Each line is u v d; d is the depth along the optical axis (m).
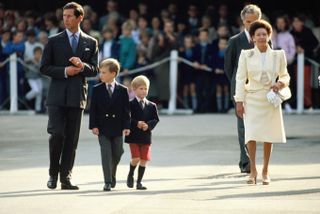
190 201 32.78
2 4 77.81
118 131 36.31
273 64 37.19
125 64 69.44
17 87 72.19
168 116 67.69
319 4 79.50
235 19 74.69
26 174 40.91
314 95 70.50
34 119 67.19
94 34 70.69
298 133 56.38
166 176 39.91
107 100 36.22
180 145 51.19
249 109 37.34
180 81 70.31
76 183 38.22
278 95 37.00
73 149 36.88
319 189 35.47
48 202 32.97
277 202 32.44
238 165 43.28
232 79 41.62
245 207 31.42
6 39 72.25
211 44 69.38
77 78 36.75
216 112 70.31
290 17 78.81
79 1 82.50
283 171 40.75
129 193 35.03
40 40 72.19
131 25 70.06
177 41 70.25
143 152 36.78
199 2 80.38
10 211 31.19
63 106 36.66
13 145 52.62
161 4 80.81
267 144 37.38
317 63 69.69
